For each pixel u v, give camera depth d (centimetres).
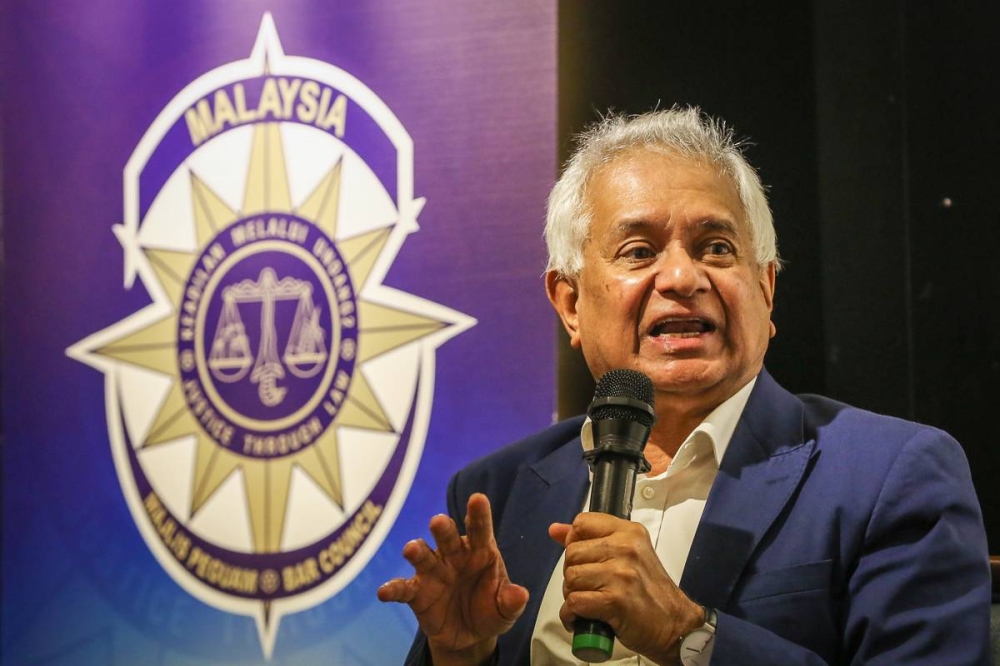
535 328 420
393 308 443
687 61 436
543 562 305
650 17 440
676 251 294
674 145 307
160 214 486
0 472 497
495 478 338
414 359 437
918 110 410
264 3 476
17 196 509
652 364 292
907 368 409
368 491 440
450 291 433
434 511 429
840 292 417
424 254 439
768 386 307
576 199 316
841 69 421
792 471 284
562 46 447
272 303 464
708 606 267
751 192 307
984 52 404
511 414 420
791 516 277
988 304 398
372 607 437
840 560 268
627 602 227
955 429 399
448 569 257
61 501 488
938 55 409
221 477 465
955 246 404
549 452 338
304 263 461
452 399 429
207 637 460
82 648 477
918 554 257
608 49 443
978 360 399
